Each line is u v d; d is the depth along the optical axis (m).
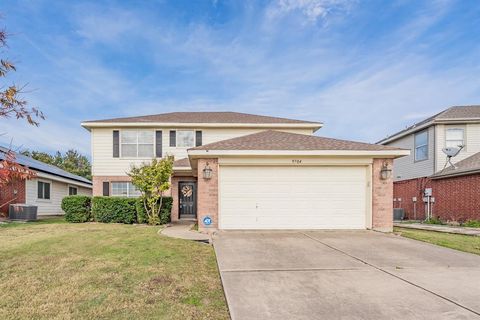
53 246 7.39
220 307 4.10
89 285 4.77
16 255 6.53
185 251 7.04
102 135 16.67
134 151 16.70
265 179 10.45
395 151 10.33
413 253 7.05
